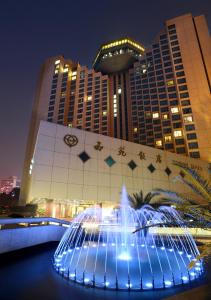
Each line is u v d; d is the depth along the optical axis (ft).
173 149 225.35
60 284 23.79
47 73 317.63
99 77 312.71
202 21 267.80
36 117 280.72
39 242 44.06
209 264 32.24
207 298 16.65
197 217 26.86
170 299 16.61
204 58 247.50
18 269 29.48
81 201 130.00
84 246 46.09
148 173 154.51
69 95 307.17
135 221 108.88
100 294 21.11
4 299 19.69
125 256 35.73
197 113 221.66
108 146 145.69
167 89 256.32
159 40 289.53
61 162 124.77
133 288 22.63
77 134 136.67
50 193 116.47
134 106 283.79
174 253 39.09
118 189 138.00
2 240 34.06
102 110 291.17
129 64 334.24
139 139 260.21
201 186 29.76
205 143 207.10
